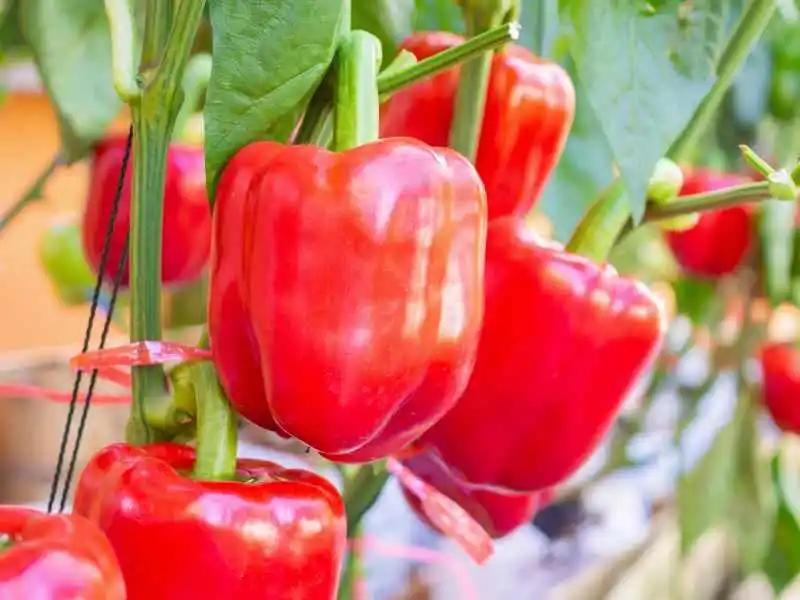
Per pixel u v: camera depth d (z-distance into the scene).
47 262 1.08
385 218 0.56
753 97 1.20
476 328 0.59
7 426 1.33
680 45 0.60
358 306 0.56
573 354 0.67
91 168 0.84
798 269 1.24
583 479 1.45
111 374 0.64
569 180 0.82
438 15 0.79
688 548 1.25
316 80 0.57
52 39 0.79
